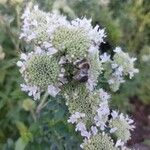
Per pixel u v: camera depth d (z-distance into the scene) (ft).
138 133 0.68
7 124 0.56
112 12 0.67
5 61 0.51
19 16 0.48
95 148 0.38
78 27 0.37
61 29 0.36
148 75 0.68
